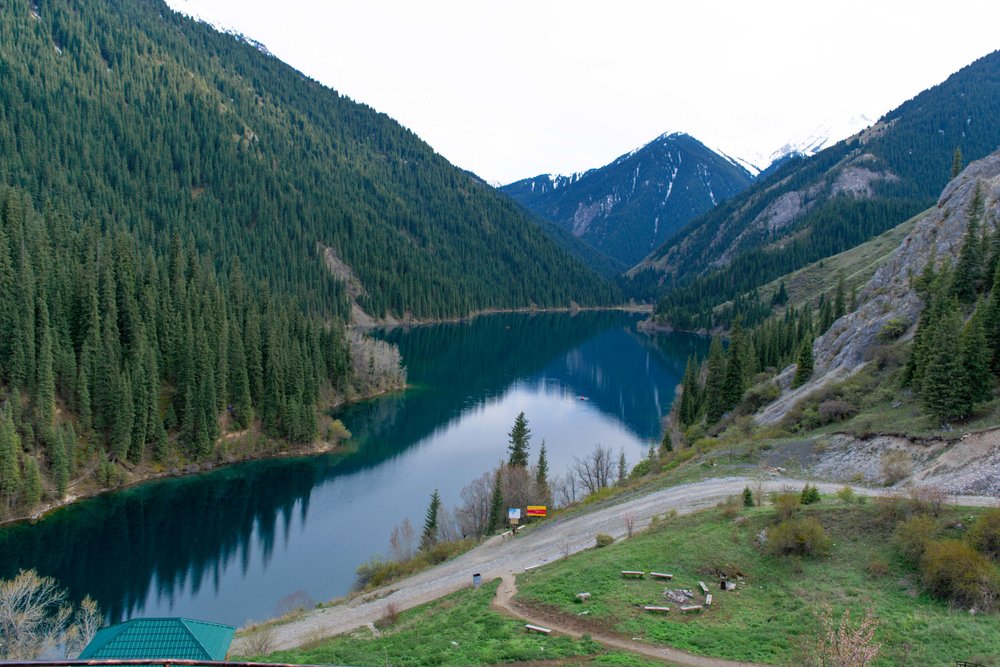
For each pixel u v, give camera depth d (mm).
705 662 27109
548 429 130250
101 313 98438
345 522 83125
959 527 33156
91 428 90500
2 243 86938
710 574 35625
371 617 43406
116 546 74562
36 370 86188
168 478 94688
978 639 26094
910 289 76562
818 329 122875
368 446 115625
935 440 48625
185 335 105188
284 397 113625
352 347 158000
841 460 55000
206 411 101688
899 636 27125
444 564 57062
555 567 41406
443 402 150875
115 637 25328
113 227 177750
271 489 93875
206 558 72625
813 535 35312
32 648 42594
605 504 60125
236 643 40000
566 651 28688
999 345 52906
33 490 78000
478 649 29906
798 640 28172
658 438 124688
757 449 62438
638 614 31938
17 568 67625
